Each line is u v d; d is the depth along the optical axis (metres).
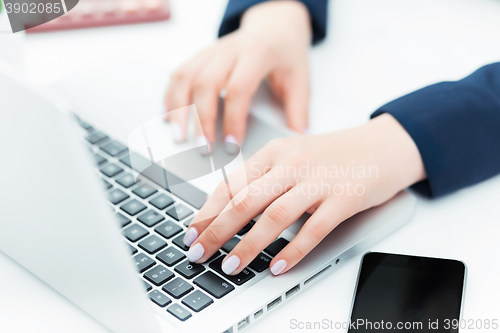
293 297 0.46
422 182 0.56
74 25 0.85
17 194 0.35
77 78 0.57
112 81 0.56
